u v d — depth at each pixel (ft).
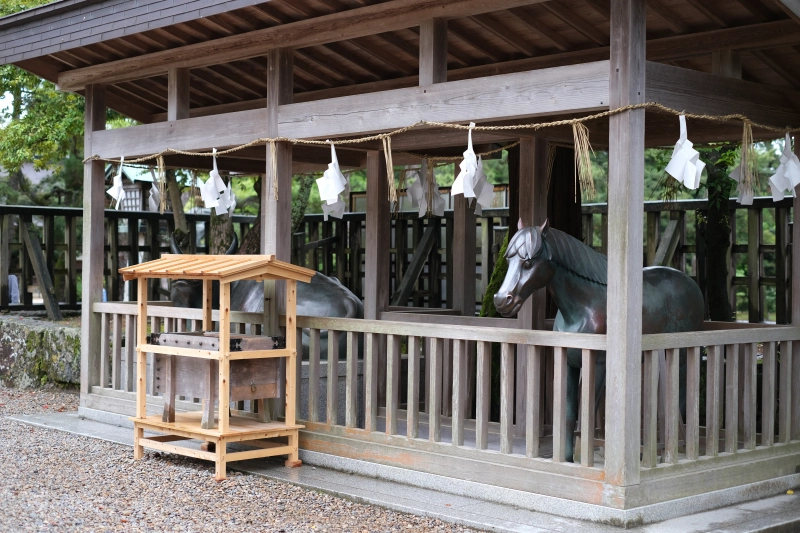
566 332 17.29
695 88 17.08
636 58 15.85
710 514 16.84
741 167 18.31
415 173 29.04
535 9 20.34
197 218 39.63
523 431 22.31
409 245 35.96
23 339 33.32
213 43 23.09
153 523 16.20
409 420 19.35
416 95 18.97
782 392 19.70
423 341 27.35
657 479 16.43
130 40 24.09
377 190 26.78
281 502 17.84
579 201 25.26
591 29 21.03
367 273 26.99
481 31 22.26
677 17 19.54
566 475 16.57
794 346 20.03
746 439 18.70
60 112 39.11
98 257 27.09
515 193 25.45
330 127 20.63
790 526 16.35
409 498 17.85
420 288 35.27
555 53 22.62
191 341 20.56
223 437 19.57
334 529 15.99
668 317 19.16
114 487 18.88
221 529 15.92
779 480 18.83
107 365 26.84
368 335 20.17
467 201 27.45
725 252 27.04
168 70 24.52
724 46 19.40
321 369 24.70
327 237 38.04
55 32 24.20
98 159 26.48
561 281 18.19
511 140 23.75
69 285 37.27
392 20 19.72
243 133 22.58
